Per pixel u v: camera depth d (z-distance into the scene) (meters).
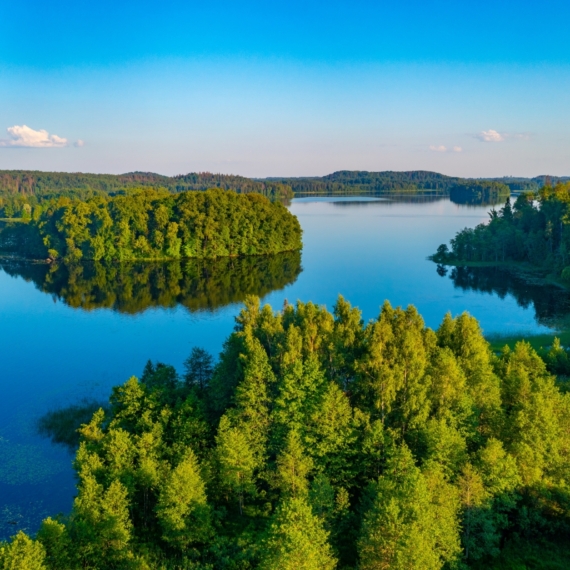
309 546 31.11
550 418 42.81
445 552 35.47
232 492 46.56
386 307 57.81
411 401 46.03
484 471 40.66
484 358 52.53
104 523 39.38
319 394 48.06
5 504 50.31
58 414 67.56
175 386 60.62
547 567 38.00
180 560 40.25
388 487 35.66
